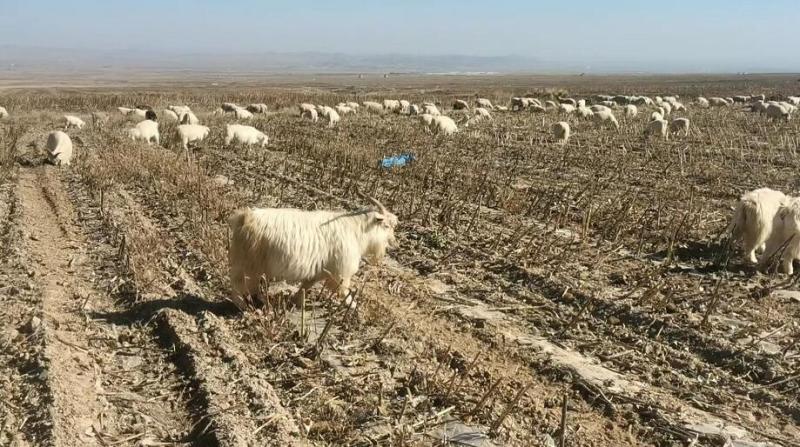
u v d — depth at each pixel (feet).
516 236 37.14
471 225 39.50
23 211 40.86
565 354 23.75
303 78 552.41
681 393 21.24
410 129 96.99
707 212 43.68
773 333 25.00
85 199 45.16
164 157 59.26
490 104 154.61
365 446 17.90
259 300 26.81
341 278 25.41
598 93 255.91
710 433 18.93
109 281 29.09
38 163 59.67
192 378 20.90
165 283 29.22
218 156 66.80
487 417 19.25
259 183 52.24
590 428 19.21
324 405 19.65
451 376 21.30
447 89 293.43
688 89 286.87
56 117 115.96
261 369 21.91
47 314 24.84
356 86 349.20
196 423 18.61
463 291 29.89
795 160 67.15
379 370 21.91
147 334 24.21
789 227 31.12
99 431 18.02
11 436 17.39
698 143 81.61
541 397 20.83
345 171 55.21
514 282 30.89
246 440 17.62
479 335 25.17
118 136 78.23
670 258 33.06
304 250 24.49
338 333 24.56
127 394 20.11
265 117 122.11
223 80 468.34
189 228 37.78
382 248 26.94
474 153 71.72
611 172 59.93
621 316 26.91
